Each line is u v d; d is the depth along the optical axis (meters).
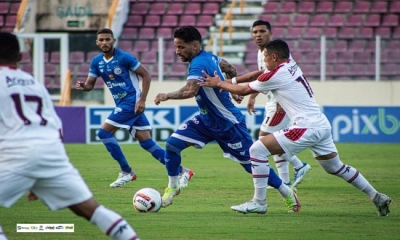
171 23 54.50
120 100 24.44
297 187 24.38
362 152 36.53
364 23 52.84
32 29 53.22
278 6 54.09
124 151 38.19
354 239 14.86
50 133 11.52
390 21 52.75
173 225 16.66
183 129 19.02
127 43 51.78
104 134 24.14
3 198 11.23
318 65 48.50
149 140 24.78
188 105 41.44
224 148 19.11
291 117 17.52
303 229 16.11
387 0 53.44
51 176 11.27
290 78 17.27
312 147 17.59
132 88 24.45
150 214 18.39
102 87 49.81
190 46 18.47
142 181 25.88
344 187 24.36
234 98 20.50
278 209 19.33
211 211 18.92
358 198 21.58
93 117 42.25
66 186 11.35
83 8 53.19
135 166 31.12
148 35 51.84
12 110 11.29
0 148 11.21
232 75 19.72
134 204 18.28
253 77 19.66
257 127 41.00
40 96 11.62
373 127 41.88
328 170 17.89
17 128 11.25
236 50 52.09
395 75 46.34
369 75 48.12
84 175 27.62
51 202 11.50
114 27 52.72
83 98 50.03
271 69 17.58
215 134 18.89
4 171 11.10
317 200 21.14
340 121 42.06
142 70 24.22
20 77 11.59
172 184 19.28
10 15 54.81
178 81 45.69
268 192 23.11
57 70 50.56
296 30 52.81
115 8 52.25
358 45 49.41
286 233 15.58
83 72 50.53
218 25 54.41
